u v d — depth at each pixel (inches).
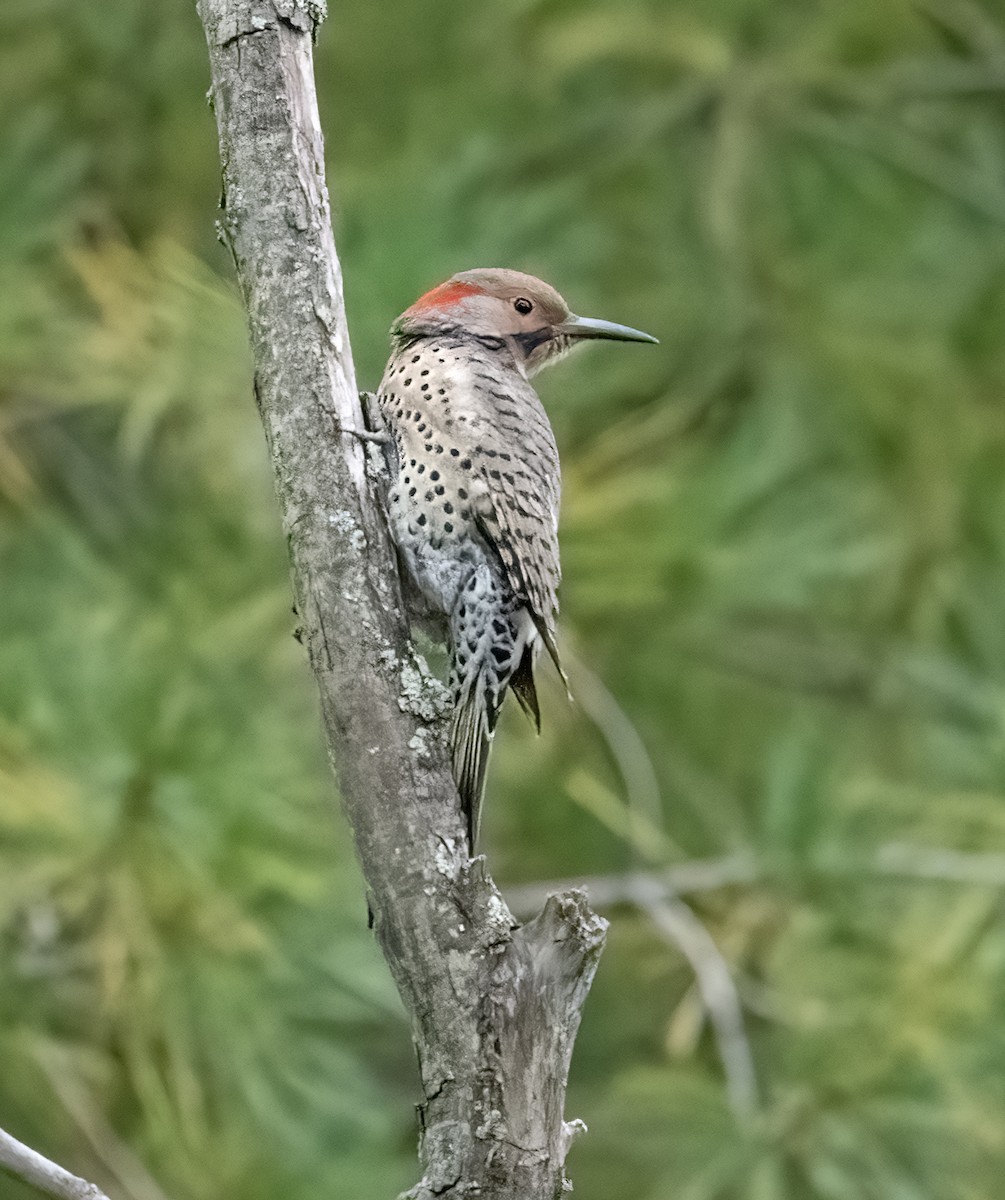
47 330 398.0
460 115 479.2
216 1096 325.7
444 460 319.6
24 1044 319.9
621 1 491.8
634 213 493.4
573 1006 240.5
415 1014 241.6
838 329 478.3
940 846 378.6
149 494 426.0
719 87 497.7
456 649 321.1
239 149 249.3
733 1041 376.2
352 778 245.0
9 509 410.6
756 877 395.2
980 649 458.9
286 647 369.7
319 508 247.9
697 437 471.8
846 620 489.4
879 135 510.6
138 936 302.7
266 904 317.4
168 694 321.1
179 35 465.4
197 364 385.7
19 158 417.7
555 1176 238.8
